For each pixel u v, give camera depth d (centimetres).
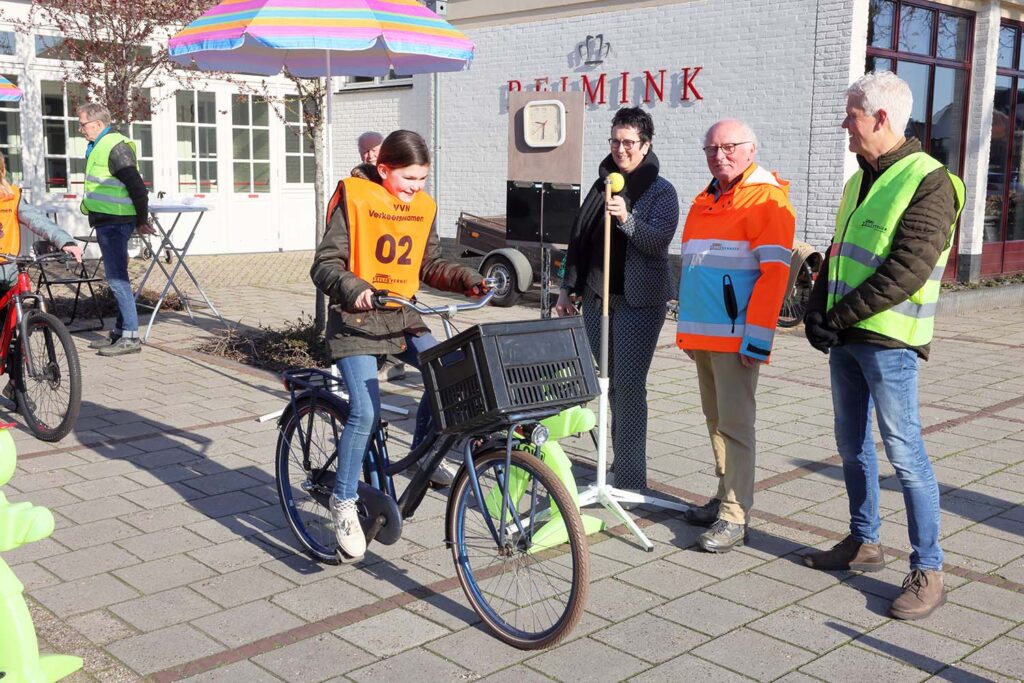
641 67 1285
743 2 1180
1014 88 1411
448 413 342
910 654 340
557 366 333
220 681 319
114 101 1232
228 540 438
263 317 1047
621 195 454
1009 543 445
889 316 362
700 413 671
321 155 1028
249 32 559
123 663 329
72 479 516
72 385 563
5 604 279
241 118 1638
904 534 453
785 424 650
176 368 786
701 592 389
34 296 599
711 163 420
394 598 382
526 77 1414
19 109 1389
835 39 1109
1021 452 588
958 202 361
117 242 815
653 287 460
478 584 387
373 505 384
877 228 361
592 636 352
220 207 1631
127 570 404
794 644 347
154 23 1227
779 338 989
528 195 568
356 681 320
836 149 1122
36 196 1413
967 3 1286
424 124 1580
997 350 939
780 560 422
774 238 404
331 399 401
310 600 379
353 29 564
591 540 443
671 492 509
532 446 354
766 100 1176
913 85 1253
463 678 322
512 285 1184
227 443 583
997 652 342
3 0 1359
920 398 729
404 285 388
